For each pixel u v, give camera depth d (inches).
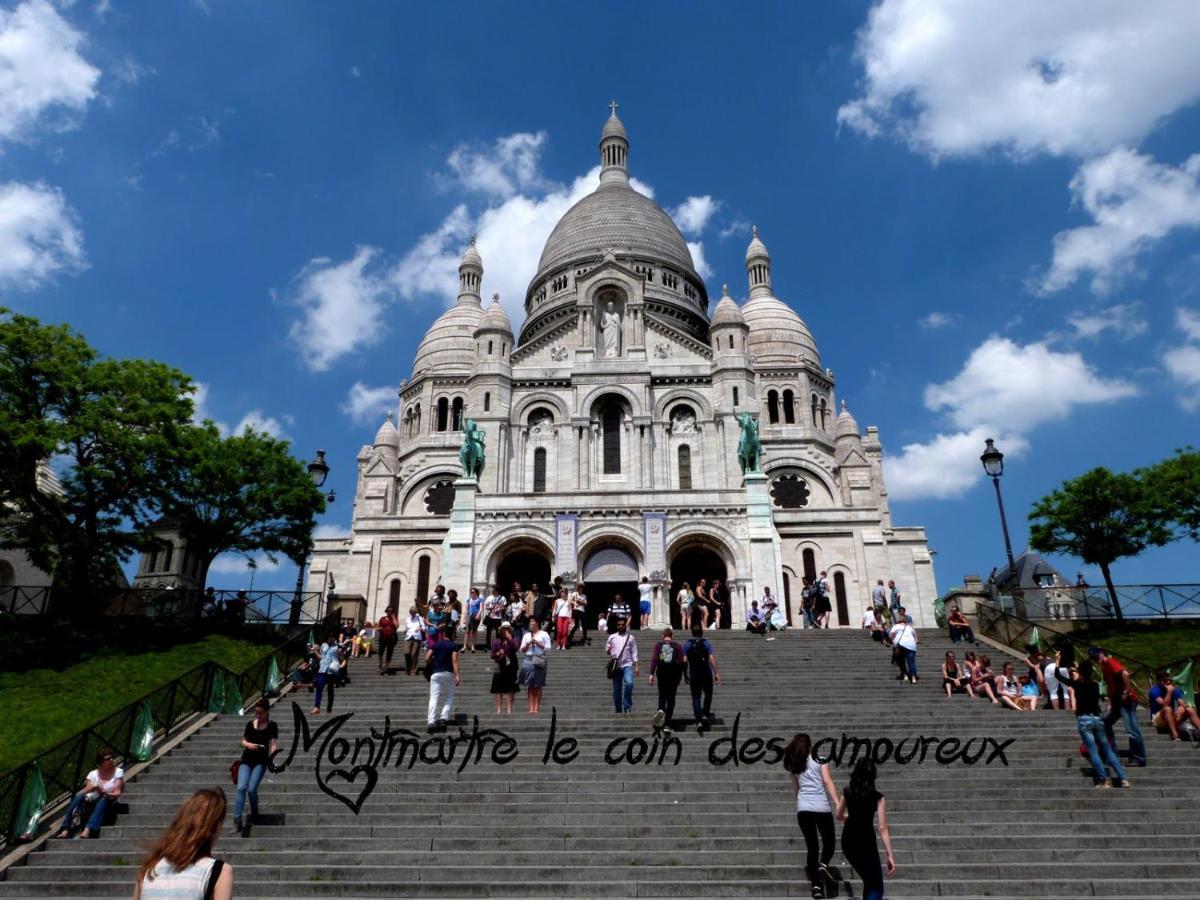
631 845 565.9
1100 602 1440.7
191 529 1604.3
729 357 2004.2
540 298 2812.5
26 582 1897.1
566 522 1697.8
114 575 1485.0
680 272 2802.7
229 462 1620.3
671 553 1700.3
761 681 994.7
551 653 1152.8
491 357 2021.4
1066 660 893.8
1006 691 909.2
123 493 1449.3
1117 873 526.9
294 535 1689.2
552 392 2021.4
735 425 1950.1
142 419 1439.5
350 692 978.1
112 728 877.8
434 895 512.7
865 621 1376.7
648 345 2101.4
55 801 680.4
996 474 1424.7
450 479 2309.3
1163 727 795.4
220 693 896.9
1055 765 697.6
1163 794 635.5
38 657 1226.0
